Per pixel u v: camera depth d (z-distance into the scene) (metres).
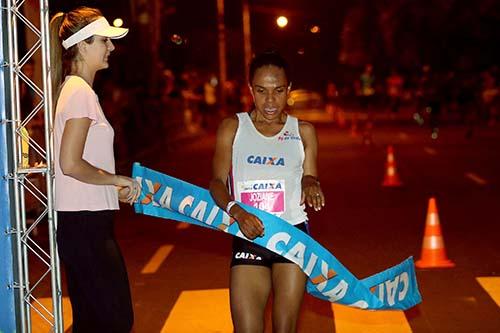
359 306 8.83
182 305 13.20
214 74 93.81
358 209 22.23
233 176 8.52
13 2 9.27
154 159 39.72
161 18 49.91
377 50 100.25
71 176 8.30
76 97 8.34
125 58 44.47
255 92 8.49
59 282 9.39
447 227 19.38
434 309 12.63
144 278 15.06
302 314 12.47
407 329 11.69
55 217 9.25
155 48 48.91
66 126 8.30
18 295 9.48
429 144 43.19
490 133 50.03
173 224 20.89
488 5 66.69
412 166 32.53
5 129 9.27
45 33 8.95
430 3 73.12
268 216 8.29
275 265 8.45
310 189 8.34
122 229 20.38
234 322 8.33
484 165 32.28
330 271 8.48
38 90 9.35
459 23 69.25
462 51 70.38
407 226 19.58
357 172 30.88
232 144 8.53
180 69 60.03
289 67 8.59
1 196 9.34
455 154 37.16
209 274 15.24
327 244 17.67
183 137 53.69
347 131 56.75
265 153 8.49
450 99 60.03
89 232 8.43
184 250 17.56
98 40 8.62
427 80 60.72
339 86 102.62
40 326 12.27
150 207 9.02
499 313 12.38
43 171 9.31
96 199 8.43
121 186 8.42
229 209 8.29
